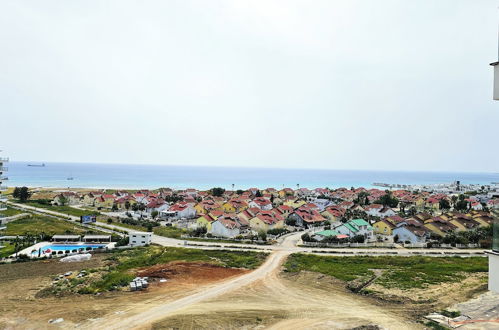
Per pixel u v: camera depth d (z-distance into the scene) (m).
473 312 32.09
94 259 52.28
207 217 78.62
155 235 71.88
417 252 56.75
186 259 52.41
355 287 39.66
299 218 87.62
